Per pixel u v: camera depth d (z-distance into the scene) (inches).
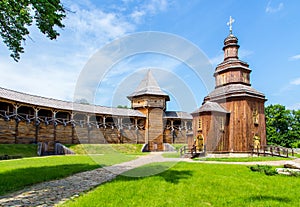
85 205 215.3
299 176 391.9
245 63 1163.3
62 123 1204.5
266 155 952.9
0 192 262.4
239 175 406.0
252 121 1018.1
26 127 1065.5
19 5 280.2
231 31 1225.4
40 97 1222.9
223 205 232.1
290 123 1926.7
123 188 284.5
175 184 314.0
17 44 317.7
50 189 284.4
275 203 238.1
